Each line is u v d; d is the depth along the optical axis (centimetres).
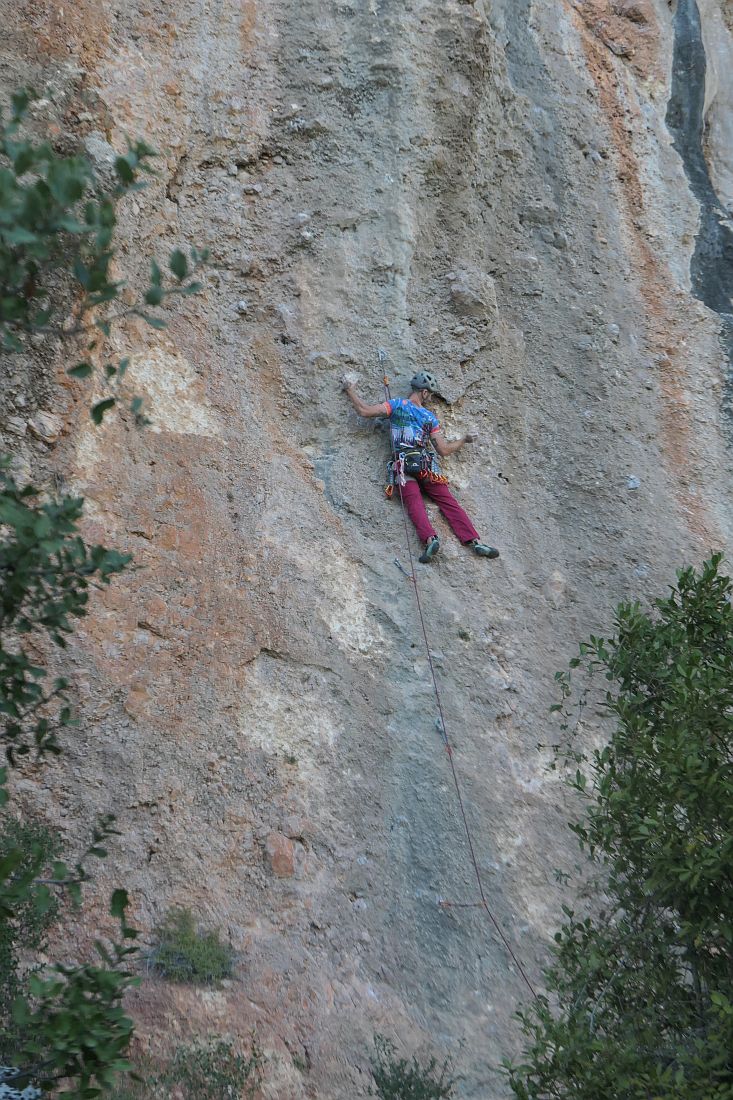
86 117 760
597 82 1129
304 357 845
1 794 300
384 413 818
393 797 690
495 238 971
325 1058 553
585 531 888
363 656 739
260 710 681
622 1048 389
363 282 877
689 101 1212
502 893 671
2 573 298
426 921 646
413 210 903
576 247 1017
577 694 794
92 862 580
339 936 620
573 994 446
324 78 907
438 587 793
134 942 563
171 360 772
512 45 1074
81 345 703
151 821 611
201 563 706
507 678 774
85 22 809
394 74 914
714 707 413
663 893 413
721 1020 378
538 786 735
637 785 421
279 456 800
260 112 889
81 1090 282
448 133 929
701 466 960
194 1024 534
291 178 889
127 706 632
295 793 661
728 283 1084
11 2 766
